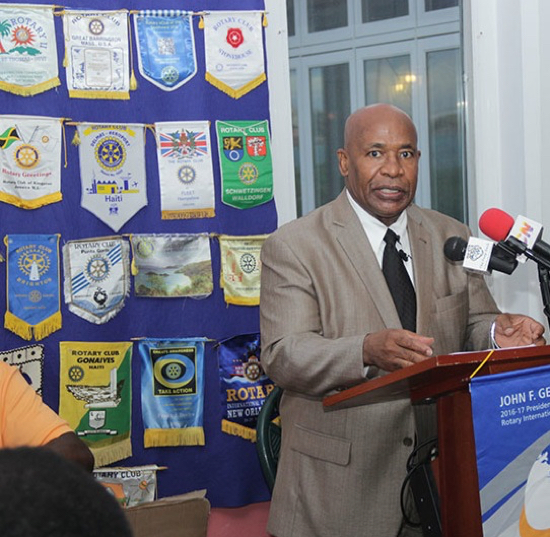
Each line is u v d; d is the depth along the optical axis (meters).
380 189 1.99
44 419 1.43
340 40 3.08
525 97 2.88
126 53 2.67
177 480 2.69
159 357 2.68
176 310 2.70
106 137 2.65
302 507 1.92
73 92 2.62
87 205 2.63
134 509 1.58
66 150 2.62
